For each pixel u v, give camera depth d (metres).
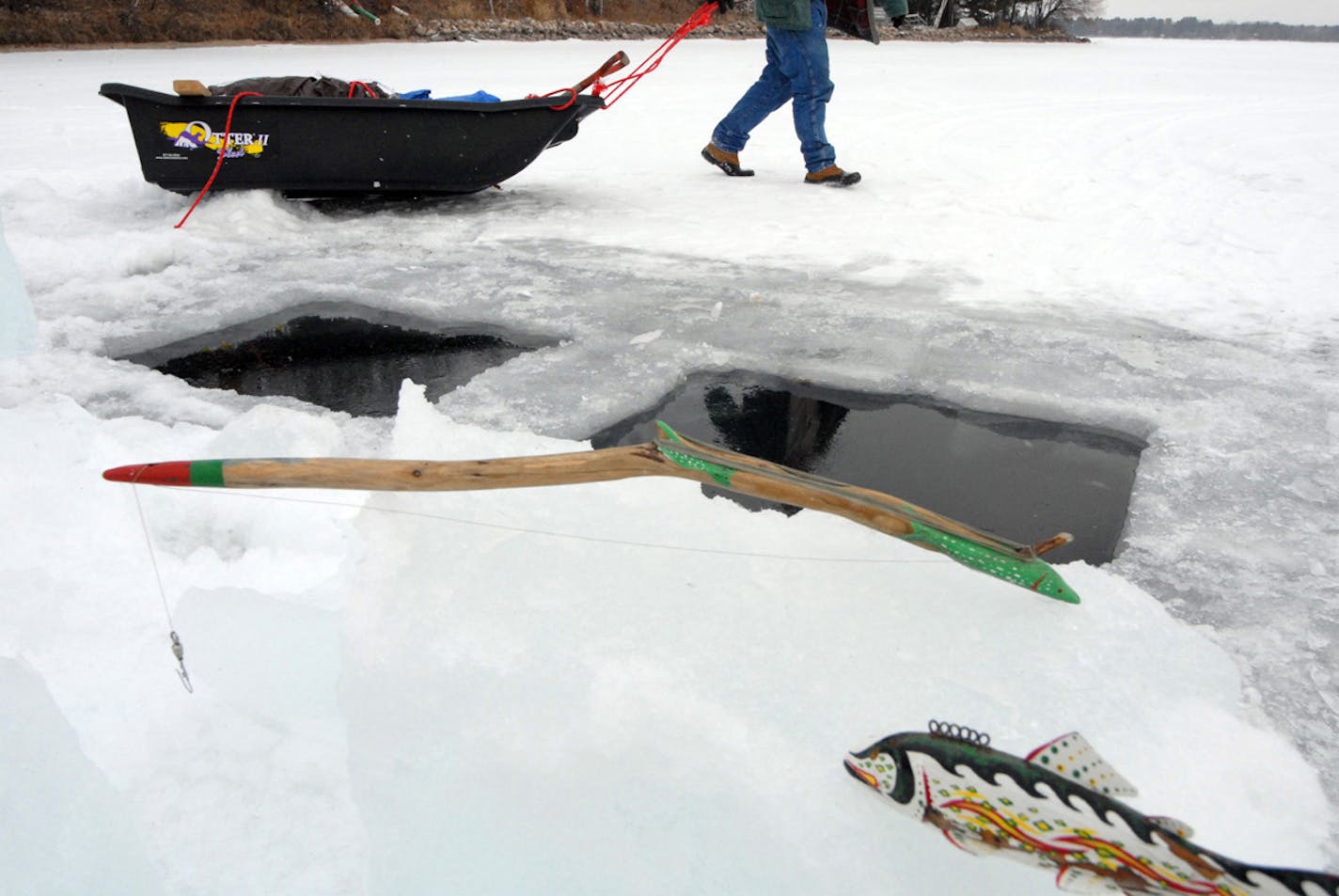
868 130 10.16
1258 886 1.32
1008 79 16.28
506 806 1.75
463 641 2.12
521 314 4.73
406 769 1.83
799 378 4.04
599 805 1.75
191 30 22.64
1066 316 4.68
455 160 6.44
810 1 7.05
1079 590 2.40
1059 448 3.51
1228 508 2.98
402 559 2.36
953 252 5.76
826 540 2.51
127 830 1.75
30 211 6.27
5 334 4.11
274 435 2.96
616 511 2.58
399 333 4.63
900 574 2.38
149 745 1.94
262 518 2.65
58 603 2.35
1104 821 1.42
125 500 2.73
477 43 24.80
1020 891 1.58
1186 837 1.37
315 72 15.34
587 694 1.98
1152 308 4.79
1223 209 6.61
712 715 1.93
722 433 3.58
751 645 2.12
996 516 3.05
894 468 3.35
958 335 4.43
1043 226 6.30
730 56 21.22
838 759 1.82
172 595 2.41
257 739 1.93
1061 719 1.96
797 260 5.61
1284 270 5.33
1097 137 9.69
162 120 5.88
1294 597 2.52
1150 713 2.01
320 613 2.28
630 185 7.71
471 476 2.09
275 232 6.10
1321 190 7.09
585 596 2.25
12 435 3.19
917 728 1.90
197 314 4.70
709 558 2.41
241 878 1.66
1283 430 3.47
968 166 8.23
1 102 11.93
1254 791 1.83
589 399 3.75
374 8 25.69
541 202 7.05
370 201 7.05
